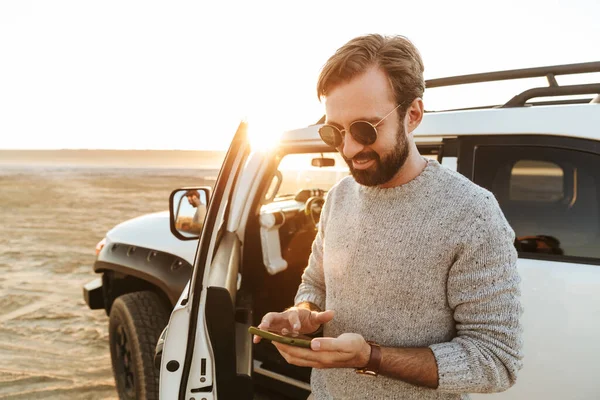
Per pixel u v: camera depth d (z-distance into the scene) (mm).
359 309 1021
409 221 959
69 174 37344
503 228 929
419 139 1941
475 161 1817
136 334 2408
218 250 2168
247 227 2588
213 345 1585
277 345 947
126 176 34844
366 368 917
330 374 1114
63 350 4246
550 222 1693
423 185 967
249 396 1629
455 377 885
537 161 1721
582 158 1640
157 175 36562
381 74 893
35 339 4516
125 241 2854
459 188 952
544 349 1645
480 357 884
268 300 2799
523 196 1745
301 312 1068
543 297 1642
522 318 1670
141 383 2332
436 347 919
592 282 1581
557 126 1682
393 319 984
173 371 1500
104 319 5059
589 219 1635
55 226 12492
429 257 938
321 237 1281
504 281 909
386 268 976
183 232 2623
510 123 1763
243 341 1927
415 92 925
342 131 942
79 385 3566
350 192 1121
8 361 4016
